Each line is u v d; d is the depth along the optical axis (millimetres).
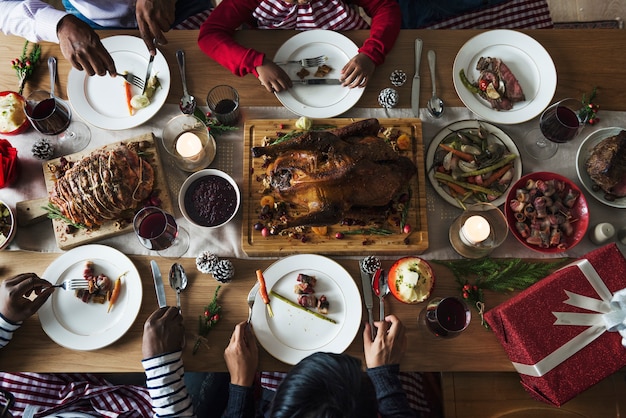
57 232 1899
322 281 1875
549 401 1687
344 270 1871
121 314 1838
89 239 1895
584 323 1657
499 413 1920
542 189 1876
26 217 1901
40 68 2121
